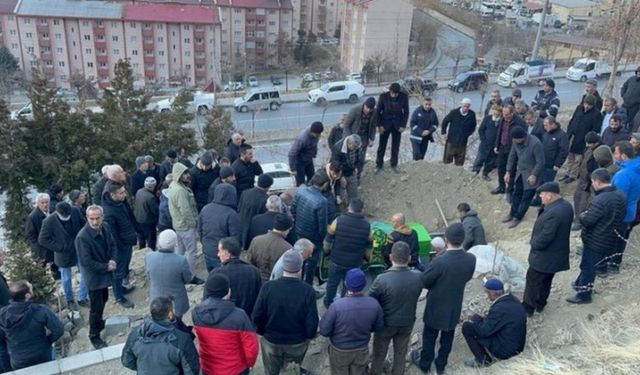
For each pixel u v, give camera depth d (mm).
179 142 24812
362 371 5945
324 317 5641
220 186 7617
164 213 9180
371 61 56031
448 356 6871
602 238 6711
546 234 6480
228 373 5234
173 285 6684
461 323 7336
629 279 7457
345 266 7000
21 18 61031
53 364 6688
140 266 9836
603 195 6629
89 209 7008
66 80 63562
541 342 6582
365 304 5555
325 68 69438
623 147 7227
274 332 5738
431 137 11914
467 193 11000
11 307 6312
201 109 43250
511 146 10219
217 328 5102
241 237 7648
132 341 4973
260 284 6129
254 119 41781
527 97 43219
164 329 4887
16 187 21766
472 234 8633
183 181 8531
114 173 8133
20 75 57094
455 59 59750
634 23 20391
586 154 8867
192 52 64750
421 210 10984
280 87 60656
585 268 6988
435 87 32875
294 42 74000
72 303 8797
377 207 11172
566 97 42812
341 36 70250
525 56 57188
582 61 46875
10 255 8961
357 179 10445
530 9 79125
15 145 21594
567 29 71062
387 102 10859
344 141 9594
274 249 6664
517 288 7941
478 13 75500
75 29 62062
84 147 22781
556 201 6512
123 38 62875
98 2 63250
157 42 63562
